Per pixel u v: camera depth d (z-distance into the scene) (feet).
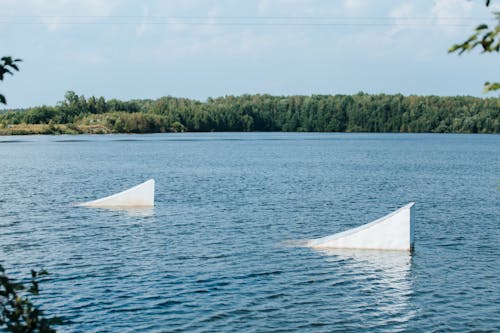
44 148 501.56
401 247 105.40
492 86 22.12
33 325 26.43
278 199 178.50
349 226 133.59
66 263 95.71
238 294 79.82
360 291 81.71
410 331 67.56
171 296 78.74
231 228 128.16
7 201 171.42
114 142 621.72
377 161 363.15
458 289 82.99
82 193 195.00
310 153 439.22
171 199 175.73
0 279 26.09
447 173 281.33
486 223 137.08
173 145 555.28
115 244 110.42
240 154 422.82
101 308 73.92
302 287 83.15
